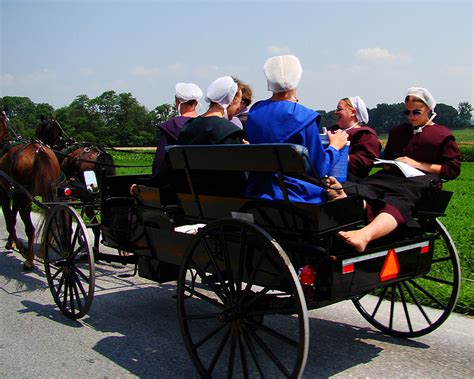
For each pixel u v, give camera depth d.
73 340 5.43
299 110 4.13
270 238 3.86
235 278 4.37
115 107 84.62
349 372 4.59
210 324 5.87
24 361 4.93
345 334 5.46
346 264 4.05
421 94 5.21
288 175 4.15
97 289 7.23
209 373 4.40
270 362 4.85
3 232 11.74
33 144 8.45
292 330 5.61
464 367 4.66
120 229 5.97
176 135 5.48
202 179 4.58
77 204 7.09
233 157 4.09
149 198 5.35
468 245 9.96
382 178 4.78
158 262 5.49
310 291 4.06
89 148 9.55
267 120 4.20
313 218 3.85
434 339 5.27
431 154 5.21
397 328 5.52
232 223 4.14
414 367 4.66
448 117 119.44
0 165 8.73
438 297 6.14
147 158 49.84
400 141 5.56
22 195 8.31
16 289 7.34
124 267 8.50
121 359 4.96
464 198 24.27
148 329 5.72
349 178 5.36
